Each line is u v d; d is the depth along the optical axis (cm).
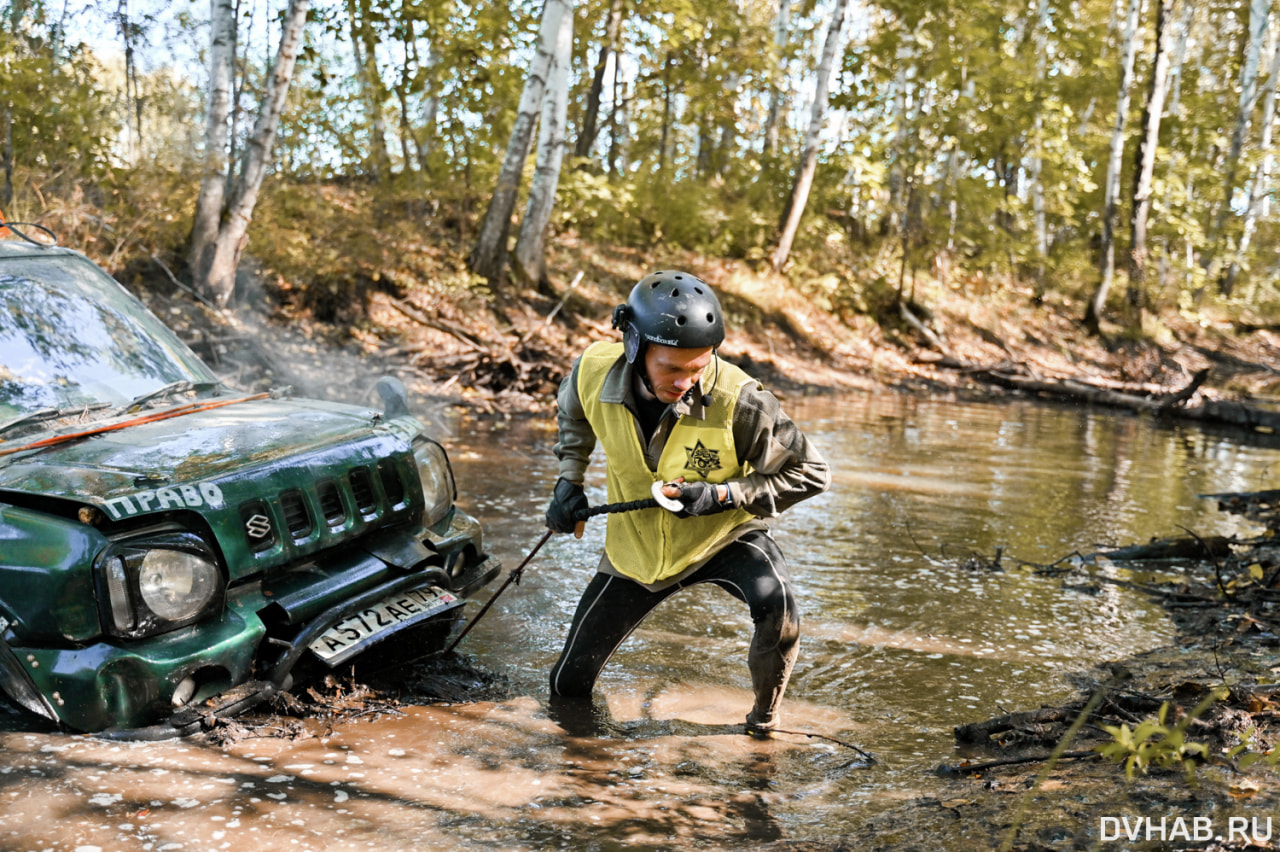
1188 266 3002
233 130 1328
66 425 369
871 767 329
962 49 2259
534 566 557
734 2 2242
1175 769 296
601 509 352
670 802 298
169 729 318
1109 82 3050
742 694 395
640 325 316
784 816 291
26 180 1059
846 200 2480
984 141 2430
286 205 1378
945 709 383
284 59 1176
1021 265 2862
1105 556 643
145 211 1173
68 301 423
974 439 1237
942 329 2248
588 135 2088
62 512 317
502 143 1795
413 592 378
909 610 512
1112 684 403
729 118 2317
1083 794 283
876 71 2341
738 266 2072
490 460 877
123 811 276
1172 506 838
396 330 1338
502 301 1534
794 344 1955
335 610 350
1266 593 543
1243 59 3575
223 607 331
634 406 338
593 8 1966
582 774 316
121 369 412
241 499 337
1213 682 389
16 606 313
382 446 389
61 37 1168
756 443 341
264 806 283
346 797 292
